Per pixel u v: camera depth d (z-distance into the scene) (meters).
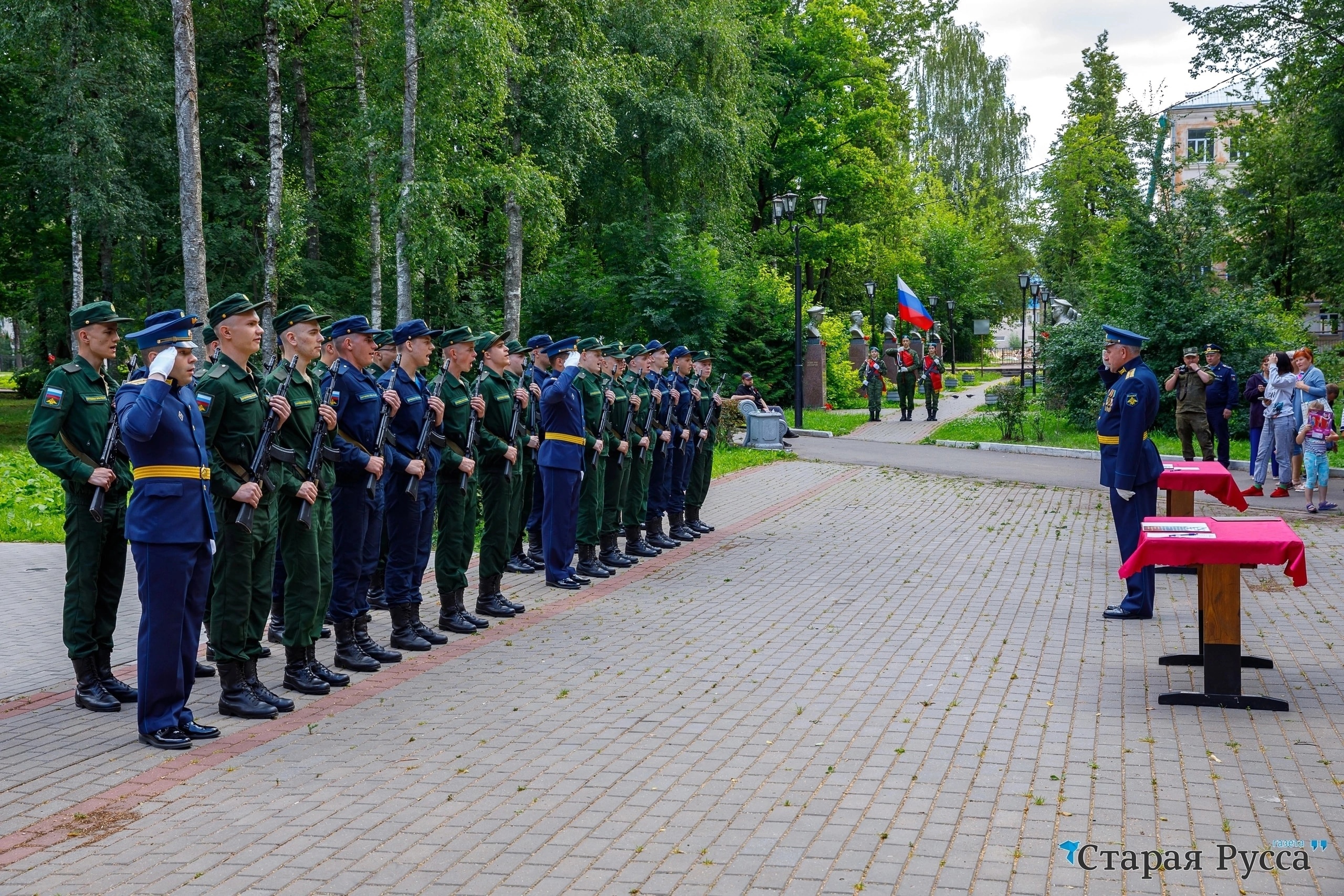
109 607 7.36
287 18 27.25
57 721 6.88
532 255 29.88
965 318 67.69
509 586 10.95
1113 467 9.73
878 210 51.44
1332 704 6.89
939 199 69.06
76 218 27.16
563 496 10.70
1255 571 11.34
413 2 23.80
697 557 12.52
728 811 5.27
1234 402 19.47
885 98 50.78
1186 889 4.42
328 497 7.52
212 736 6.48
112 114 27.33
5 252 35.44
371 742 6.38
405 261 24.70
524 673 7.80
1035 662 7.97
